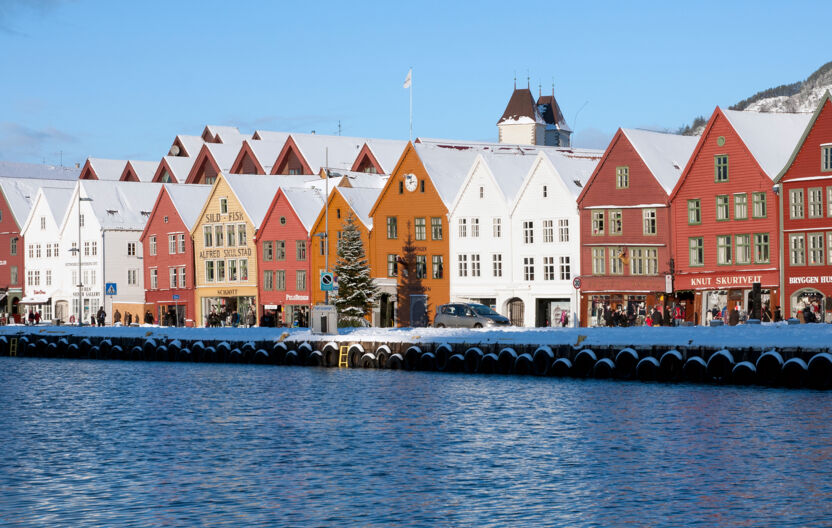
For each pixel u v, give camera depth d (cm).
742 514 3250
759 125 8875
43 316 13900
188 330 9606
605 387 6162
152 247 12838
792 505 3341
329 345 8138
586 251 9475
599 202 9400
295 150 13688
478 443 4462
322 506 3428
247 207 11812
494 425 4912
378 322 10525
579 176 9831
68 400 6250
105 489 3712
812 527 3109
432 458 4156
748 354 5997
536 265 9775
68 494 3644
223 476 3891
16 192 14550
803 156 8331
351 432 4800
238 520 3275
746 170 8638
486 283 10038
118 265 13075
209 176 14375
